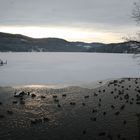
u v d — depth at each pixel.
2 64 134.62
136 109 33.44
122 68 112.44
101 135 24.73
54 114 32.19
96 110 33.31
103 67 118.88
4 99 40.91
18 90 50.66
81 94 45.72
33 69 107.75
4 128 26.83
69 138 24.25
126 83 58.16
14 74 85.31
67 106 36.31
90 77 76.00
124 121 28.03
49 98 42.38
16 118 30.36
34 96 43.94
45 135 25.02
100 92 47.16
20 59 197.38
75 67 119.38
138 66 124.62
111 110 33.34
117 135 24.59
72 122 28.83
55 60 190.12
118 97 41.44
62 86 56.72
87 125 27.69
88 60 190.00
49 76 79.50
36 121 29.03
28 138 24.28
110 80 66.25
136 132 25.14
